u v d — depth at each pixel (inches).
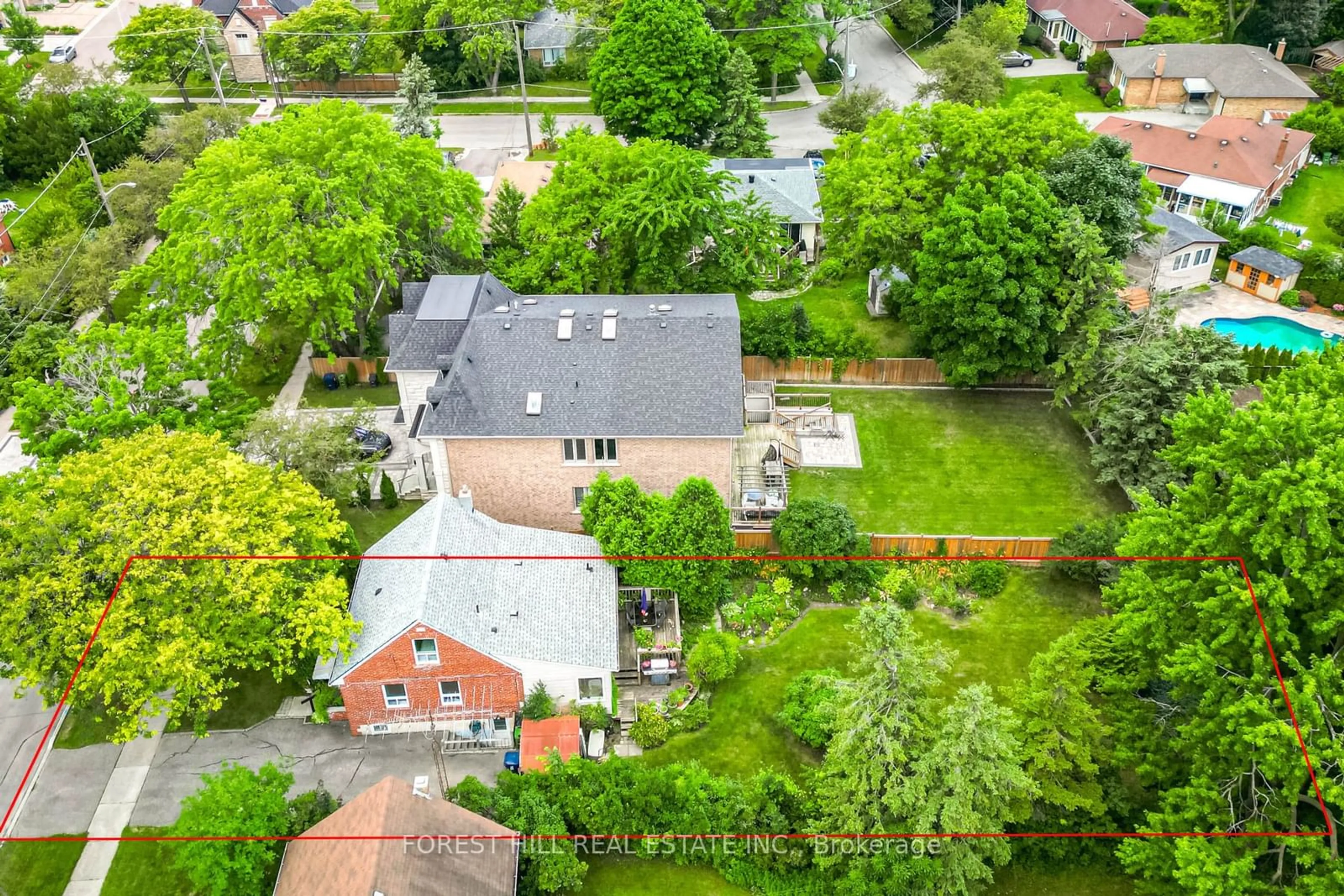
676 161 2215.8
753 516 1876.2
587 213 2256.4
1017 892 1327.5
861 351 2276.1
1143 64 3779.5
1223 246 2920.8
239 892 1212.5
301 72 3826.3
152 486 1432.1
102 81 3575.3
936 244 2038.6
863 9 4005.9
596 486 1691.7
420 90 3260.3
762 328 2276.1
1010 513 1935.3
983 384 2265.0
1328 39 4207.7
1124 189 2132.1
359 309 2267.5
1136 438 1861.5
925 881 1228.5
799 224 2802.7
